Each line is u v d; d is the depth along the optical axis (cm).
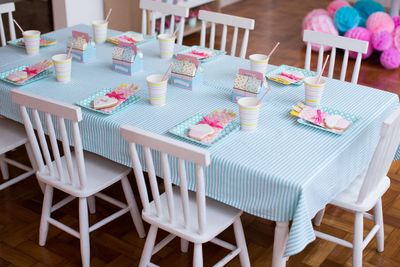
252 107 196
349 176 206
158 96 221
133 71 255
